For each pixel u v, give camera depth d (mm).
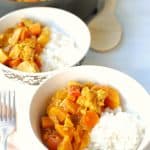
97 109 679
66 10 867
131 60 846
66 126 653
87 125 665
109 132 656
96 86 717
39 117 690
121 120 672
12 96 740
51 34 837
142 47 874
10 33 828
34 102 680
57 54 803
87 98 680
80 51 789
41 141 639
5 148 664
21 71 743
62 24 847
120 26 914
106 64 835
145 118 675
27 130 690
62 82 724
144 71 825
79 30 826
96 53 855
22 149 671
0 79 774
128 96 711
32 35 823
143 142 640
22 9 837
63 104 684
